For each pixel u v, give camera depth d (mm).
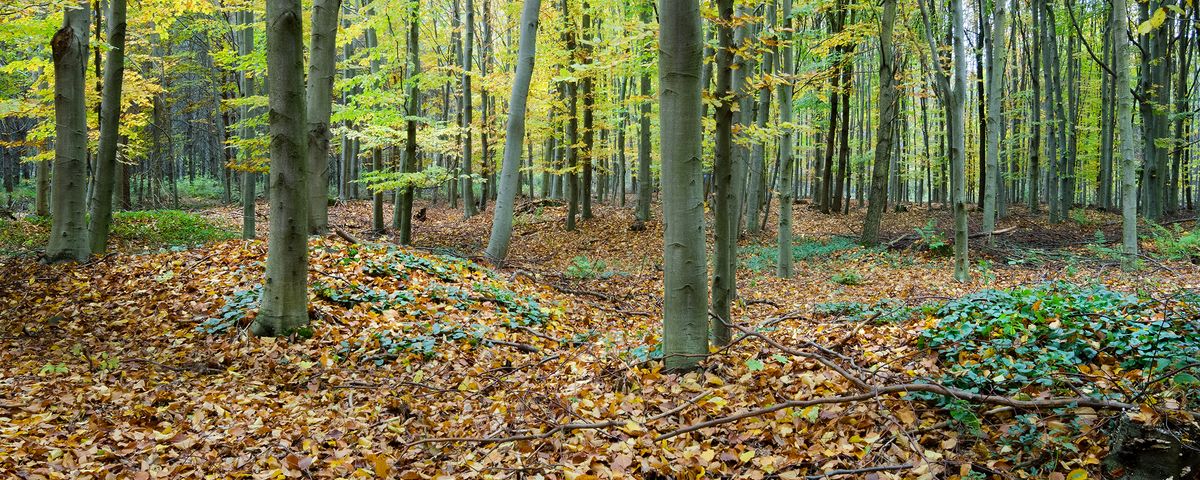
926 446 3531
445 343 6445
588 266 12820
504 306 8242
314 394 5273
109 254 9398
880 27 14562
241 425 4484
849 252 15133
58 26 10047
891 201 34750
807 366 4824
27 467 3559
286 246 6445
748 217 19375
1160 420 3086
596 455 3750
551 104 18656
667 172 4785
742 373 4801
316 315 6934
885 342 5402
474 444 4141
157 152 27234
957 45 10219
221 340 6426
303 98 6438
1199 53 18281
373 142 12969
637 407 4449
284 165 6352
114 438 4117
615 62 7746
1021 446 3328
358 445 4207
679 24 4457
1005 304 5598
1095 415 3367
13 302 7602
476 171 26641
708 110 8570
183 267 8477
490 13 22312
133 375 5523
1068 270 10844
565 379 5336
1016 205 30016
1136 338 4258
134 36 14836
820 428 3824
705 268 4938
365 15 15258
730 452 3693
